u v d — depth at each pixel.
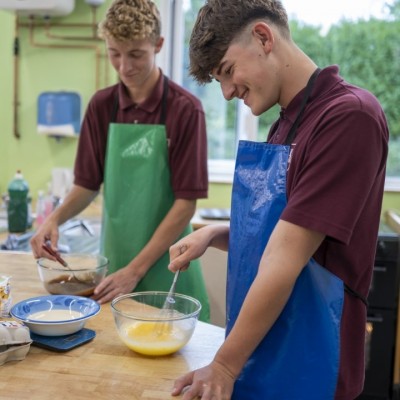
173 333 1.10
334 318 0.98
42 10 2.99
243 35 0.98
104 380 0.96
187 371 1.02
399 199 3.14
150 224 1.77
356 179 0.88
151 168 1.75
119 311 1.13
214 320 2.62
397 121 3.18
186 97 1.74
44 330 1.12
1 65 3.28
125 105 1.77
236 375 0.91
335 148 0.88
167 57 3.28
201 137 1.73
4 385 0.93
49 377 0.97
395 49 3.13
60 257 1.54
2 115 3.33
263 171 1.06
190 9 3.30
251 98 1.03
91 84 3.25
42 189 3.39
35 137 3.34
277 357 0.98
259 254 1.03
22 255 1.81
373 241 1.02
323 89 1.01
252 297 0.90
